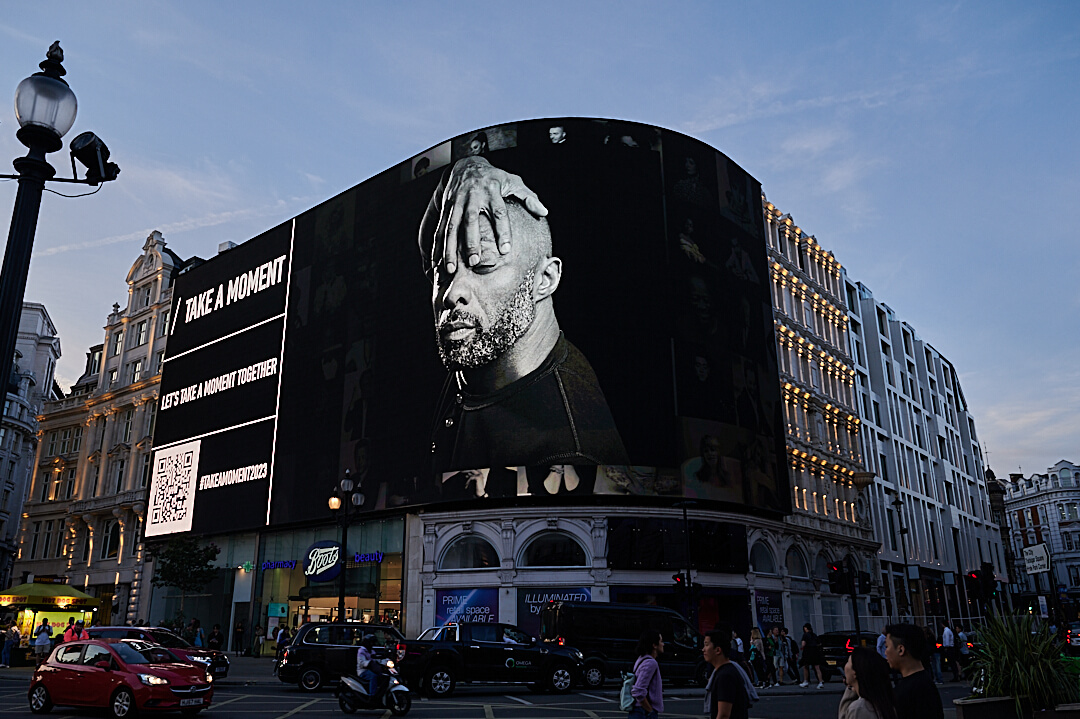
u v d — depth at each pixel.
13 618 46.06
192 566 45.22
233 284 54.00
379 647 24.11
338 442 43.75
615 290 39.22
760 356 43.84
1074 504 124.44
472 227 41.06
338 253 47.53
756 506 40.38
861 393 64.56
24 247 7.23
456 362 39.91
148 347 61.25
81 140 8.24
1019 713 13.11
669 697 24.22
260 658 43.31
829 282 62.47
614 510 37.22
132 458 58.50
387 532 41.28
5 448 89.00
